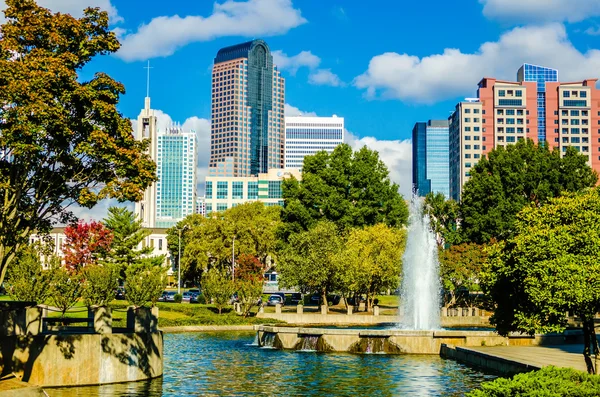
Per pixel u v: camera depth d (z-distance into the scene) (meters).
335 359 43.44
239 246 107.12
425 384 33.25
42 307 34.44
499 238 90.00
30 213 30.05
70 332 35.06
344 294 82.94
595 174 92.75
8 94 25.81
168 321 66.12
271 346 51.03
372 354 46.38
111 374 32.22
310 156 98.56
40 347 29.78
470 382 33.78
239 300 78.56
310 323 73.69
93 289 64.44
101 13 29.91
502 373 36.25
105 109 28.52
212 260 112.06
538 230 27.36
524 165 92.06
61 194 30.39
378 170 98.38
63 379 30.53
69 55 28.12
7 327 29.34
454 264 82.50
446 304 88.25
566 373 21.69
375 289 83.31
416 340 46.97
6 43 27.62
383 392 31.14
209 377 35.44
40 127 26.11
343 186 95.62
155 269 90.06
